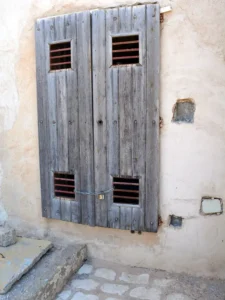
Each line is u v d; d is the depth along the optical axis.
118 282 2.48
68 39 2.59
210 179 2.43
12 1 2.87
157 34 2.33
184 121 2.45
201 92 2.36
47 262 2.52
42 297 2.15
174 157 2.48
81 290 2.38
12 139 3.07
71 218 2.77
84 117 2.61
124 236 2.73
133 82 2.43
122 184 2.58
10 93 3.01
